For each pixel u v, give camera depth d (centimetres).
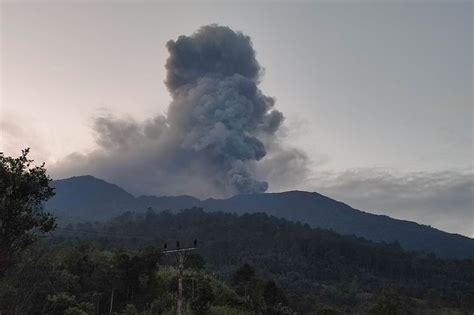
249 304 6894
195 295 5856
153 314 5572
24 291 2683
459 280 18188
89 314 4719
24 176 2262
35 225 2316
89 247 6888
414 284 17350
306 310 9750
